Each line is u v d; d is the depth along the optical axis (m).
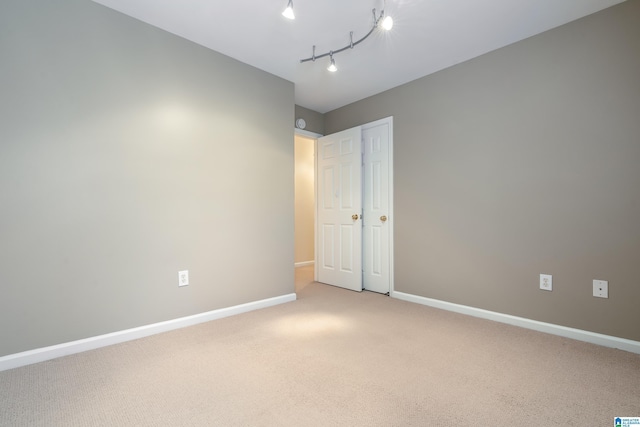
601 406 1.36
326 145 3.88
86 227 1.91
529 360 1.79
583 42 2.07
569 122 2.13
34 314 1.74
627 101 1.92
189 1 1.92
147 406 1.35
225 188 2.57
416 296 3.03
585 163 2.07
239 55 2.59
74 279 1.87
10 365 1.66
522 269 2.35
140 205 2.12
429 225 2.93
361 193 3.48
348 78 3.03
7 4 1.67
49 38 1.79
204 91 2.45
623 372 1.65
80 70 1.89
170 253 2.26
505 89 2.44
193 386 1.51
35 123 1.75
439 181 2.86
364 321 2.47
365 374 1.63
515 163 2.38
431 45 2.43
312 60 2.65
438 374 1.63
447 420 1.26
